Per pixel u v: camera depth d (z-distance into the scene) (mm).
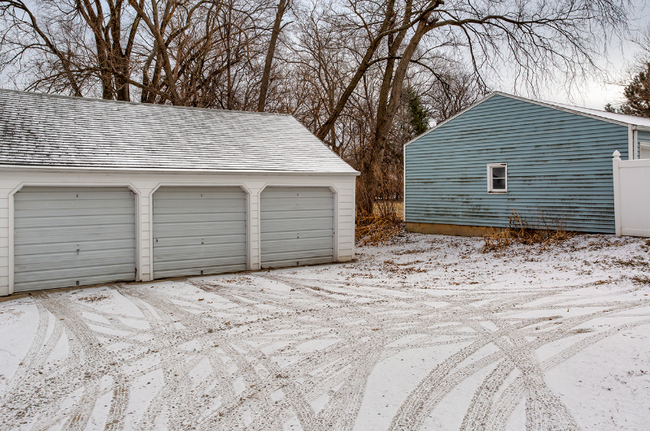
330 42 25016
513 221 15102
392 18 20078
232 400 4574
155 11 21266
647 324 5812
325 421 4105
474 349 5625
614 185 12109
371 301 8375
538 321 6520
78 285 9992
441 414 4137
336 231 13406
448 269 11469
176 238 11133
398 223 19500
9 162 9031
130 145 11164
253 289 9656
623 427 3758
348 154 31359
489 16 18641
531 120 14695
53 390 4898
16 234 9328
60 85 20734
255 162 12188
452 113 29484
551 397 4316
